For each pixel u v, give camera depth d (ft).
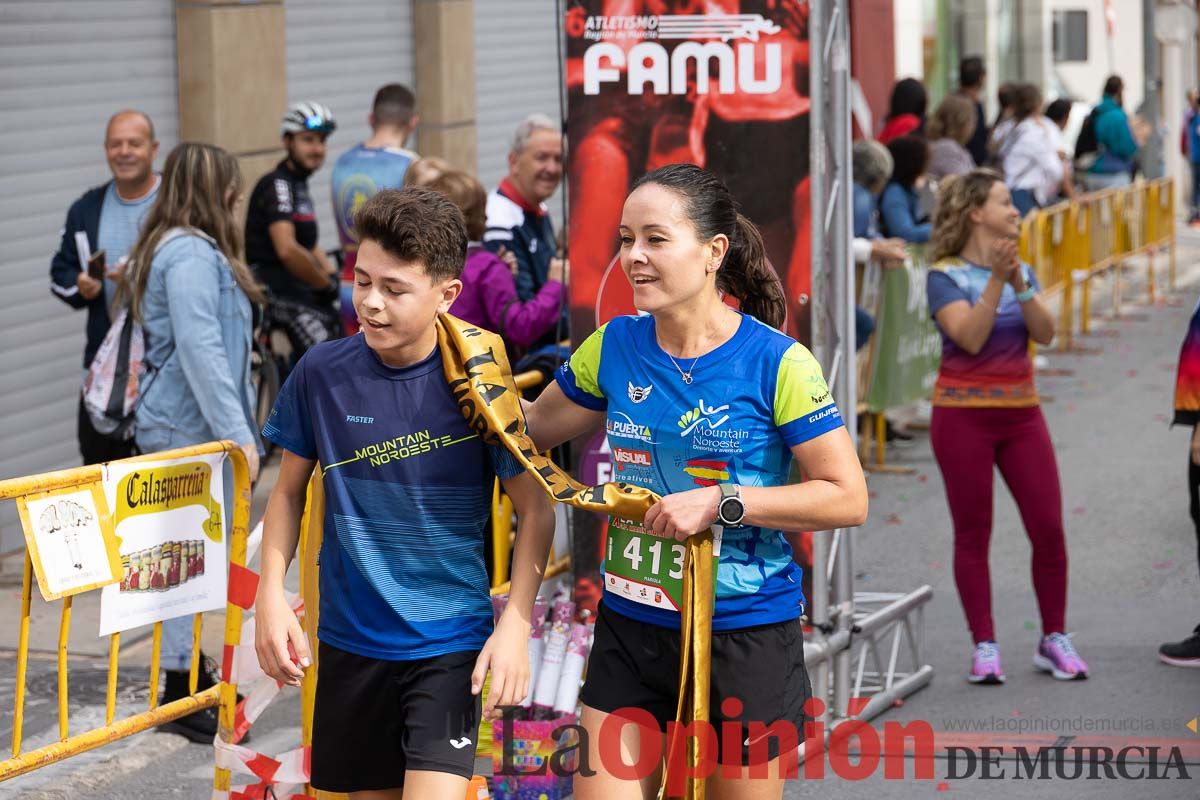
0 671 19.39
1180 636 21.44
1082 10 79.51
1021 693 19.25
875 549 26.30
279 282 28.91
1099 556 25.48
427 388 10.98
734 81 16.56
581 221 17.22
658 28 16.70
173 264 17.30
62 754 14.02
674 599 10.78
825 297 16.74
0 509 24.72
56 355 26.45
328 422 11.07
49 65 26.18
